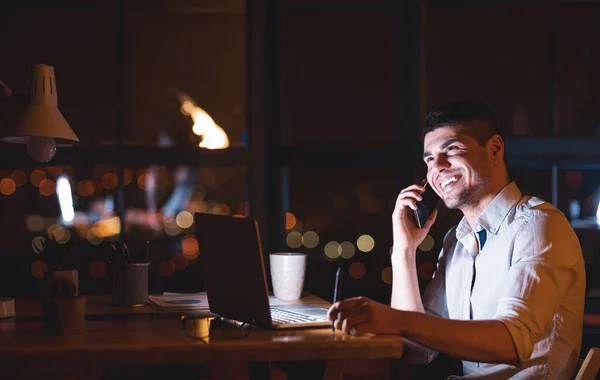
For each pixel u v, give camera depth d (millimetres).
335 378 1452
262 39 2600
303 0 2635
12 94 1874
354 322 1410
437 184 1812
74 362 1337
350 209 2627
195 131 2623
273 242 2584
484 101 2594
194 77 2631
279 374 2498
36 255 2562
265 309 1510
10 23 2574
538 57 2580
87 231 2570
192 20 2631
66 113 2588
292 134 2627
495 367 1673
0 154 2512
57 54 2590
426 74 2604
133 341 1399
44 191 2555
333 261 2625
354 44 2629
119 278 1925
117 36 2604
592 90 2574
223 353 1366
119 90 2602
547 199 2566
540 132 2576
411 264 1910
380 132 2623
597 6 2562
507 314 1470
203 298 2029
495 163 1774
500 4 2584
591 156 2527
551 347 1608
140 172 2584
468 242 1803
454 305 1847
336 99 2633
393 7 2609
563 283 1547
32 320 1679
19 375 1525
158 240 2604
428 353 1896
